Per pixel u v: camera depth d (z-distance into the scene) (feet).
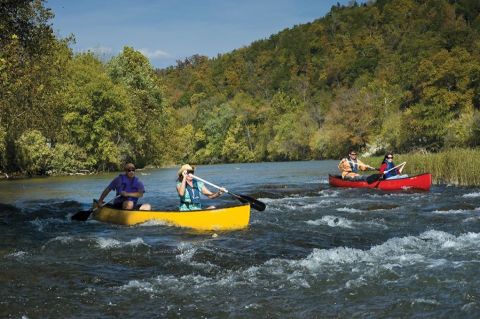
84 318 17.57
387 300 18.74
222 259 25.03
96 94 140.97
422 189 57.26
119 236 31.45
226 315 17.79
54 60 104.06
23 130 106.52
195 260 24.88
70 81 139.44
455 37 251.80
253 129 291.58
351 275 21.80
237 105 316.60
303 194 56.49
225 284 21.08
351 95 254.88
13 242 30.12
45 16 73.00
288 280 21.43
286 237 30.37
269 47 482.69
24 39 72.18
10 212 45.50
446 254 24.80
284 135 263.90
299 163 196.34
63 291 20.31
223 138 279.08
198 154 276.82
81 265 24.17
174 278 21.99
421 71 203.00
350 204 45.93
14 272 22.93
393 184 59.31
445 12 400.06
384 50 362.12
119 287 20.81
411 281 20.66
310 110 278.46
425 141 177.78
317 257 24.89
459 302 18.17
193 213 33.50
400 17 428.56
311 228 33.45
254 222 35.78
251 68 437.17
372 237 30.40
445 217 36.73
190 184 35.47
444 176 66.64
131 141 158.71
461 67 173.58
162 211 34.73
